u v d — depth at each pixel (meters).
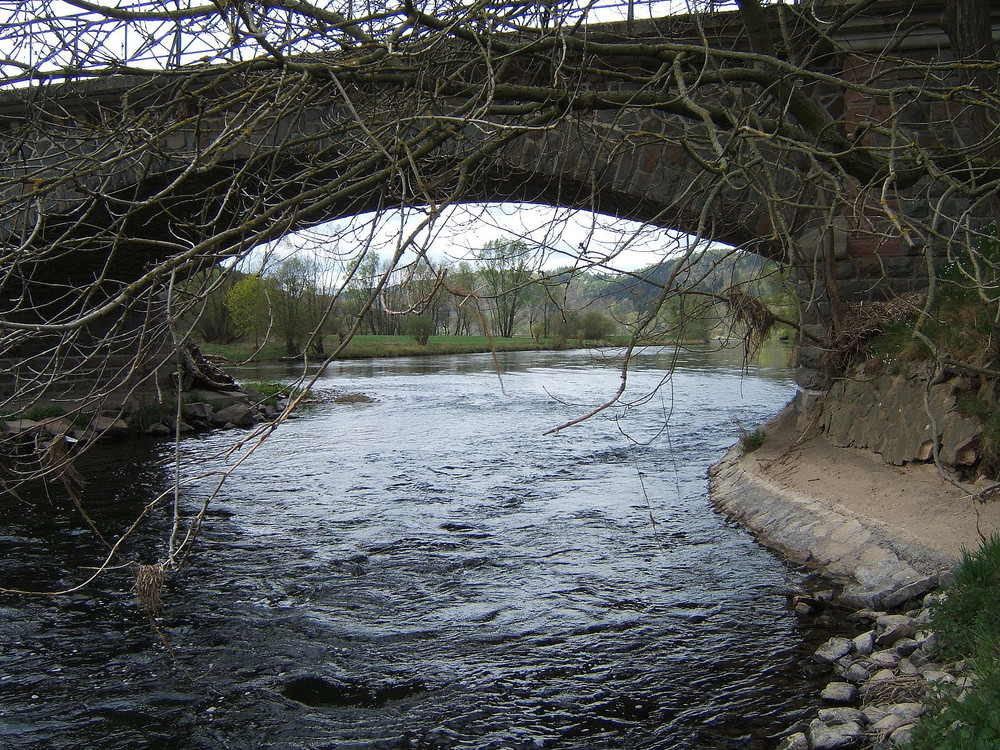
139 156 5.11
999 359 9.54
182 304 4.12
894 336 11.84
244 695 6.98
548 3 5.43
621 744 5.95
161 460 18.36
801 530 10.44
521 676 7.17
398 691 6.98
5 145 5.39
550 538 11.52
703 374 37.25
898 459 10.59
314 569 10.31
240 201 5.19
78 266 13.09
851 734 5.39
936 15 13.93
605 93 5.94
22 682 7.26
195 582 9.85
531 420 24.69
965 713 4.62
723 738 5.89
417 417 25.89
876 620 7.64
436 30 5.11
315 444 20.64
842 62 14.38
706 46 5.55
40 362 18.98
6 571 10.23
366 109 5.92
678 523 12.11
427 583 9.73
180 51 4.87
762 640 7.61
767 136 4.63
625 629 8.11
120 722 6.56
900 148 4.57
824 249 12.57
